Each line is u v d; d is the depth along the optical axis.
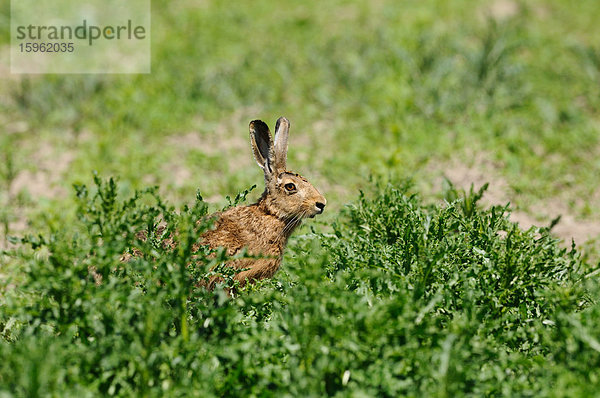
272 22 24.44
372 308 7.02
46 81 19.05
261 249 9.30
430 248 8.44
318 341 6.54
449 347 6.28
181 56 21.44
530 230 8.75
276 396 6.29
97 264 7.14
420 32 22.30
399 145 15.48
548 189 13.84
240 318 7.39
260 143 9.94
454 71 19.23
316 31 23.50
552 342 7.09
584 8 25.36
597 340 6.63
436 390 6.28
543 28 23.34
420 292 7.27
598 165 14.91
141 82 19.30
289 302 7.54
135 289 7.58
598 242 11.85
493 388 6.52
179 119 17.42
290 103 18.48
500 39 19.42
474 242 8.78
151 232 8.14
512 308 8.13
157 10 25.23
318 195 9.61
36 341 6.59
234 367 6.93
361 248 9.09
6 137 16.53
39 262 7.12
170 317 6.94
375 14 24.72
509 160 14.59
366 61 20.39
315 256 7.50
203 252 7.64
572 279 8.38
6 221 12.20
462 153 15.08
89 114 17.70
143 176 14.58
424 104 17.42
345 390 6.38
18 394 6.04
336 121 17.19
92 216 7.82
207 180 14.19
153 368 6.62
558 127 16.72
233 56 21.48
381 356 6.77
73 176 14.23
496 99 17.75
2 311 7.92
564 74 19.67
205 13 24.89
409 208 9.20
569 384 6.28
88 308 7.04
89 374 6.63
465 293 7.57
